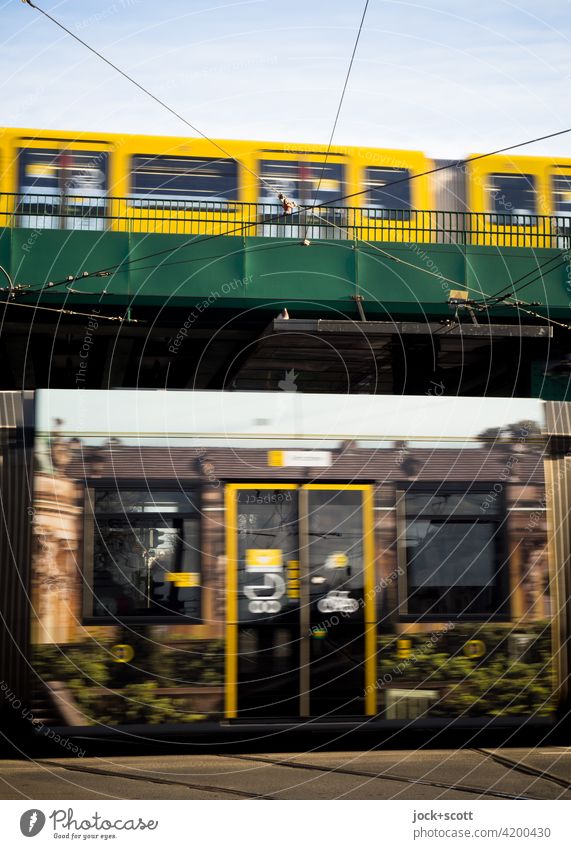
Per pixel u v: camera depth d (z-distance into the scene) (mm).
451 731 14773
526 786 12102
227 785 12094
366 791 11797
